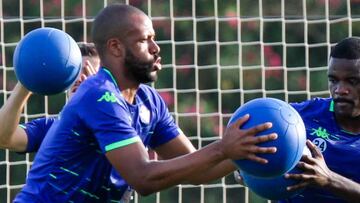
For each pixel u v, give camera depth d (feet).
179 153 51.47
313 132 52.95
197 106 79.25
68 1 89.61
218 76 79.25
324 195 52.29
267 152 41.86
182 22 89.10
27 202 48.06
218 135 82.58
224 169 49.70
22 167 80.69
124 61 47.26
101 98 45.98
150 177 43.83
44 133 53.93
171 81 84.79
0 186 77.15
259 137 41.78
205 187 77.56
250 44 81.20
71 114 46.62
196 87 79.25
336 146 52.60
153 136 51.21
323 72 86.38
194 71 85.97
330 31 87.81
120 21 47.14
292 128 42.50
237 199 82.58
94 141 46.93
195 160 42.65
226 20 86.58
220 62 87.97
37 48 48.03
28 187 48.44
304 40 83.35
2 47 79.41
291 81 86.58
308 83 79.87
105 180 47.96
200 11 91.76
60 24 82.89
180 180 43.45
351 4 94.17
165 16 90.17
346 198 48.93
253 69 86.69
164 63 86.28
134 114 48.03
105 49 47.47
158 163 43.86
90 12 89.30
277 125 42.24
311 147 48.06
